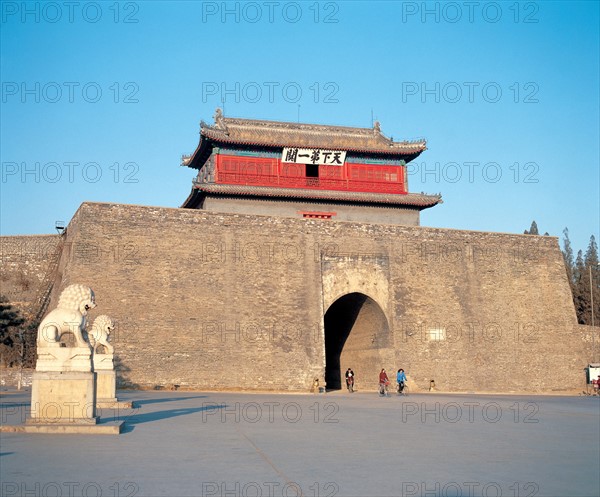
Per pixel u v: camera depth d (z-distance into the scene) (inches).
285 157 2311.8
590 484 445.1
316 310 1879.9
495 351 2047.2
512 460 541.6
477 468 497.7
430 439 677.9
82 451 533.0
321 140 2388.0
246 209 2250.2
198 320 1756.9
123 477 431.8
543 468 505.7
